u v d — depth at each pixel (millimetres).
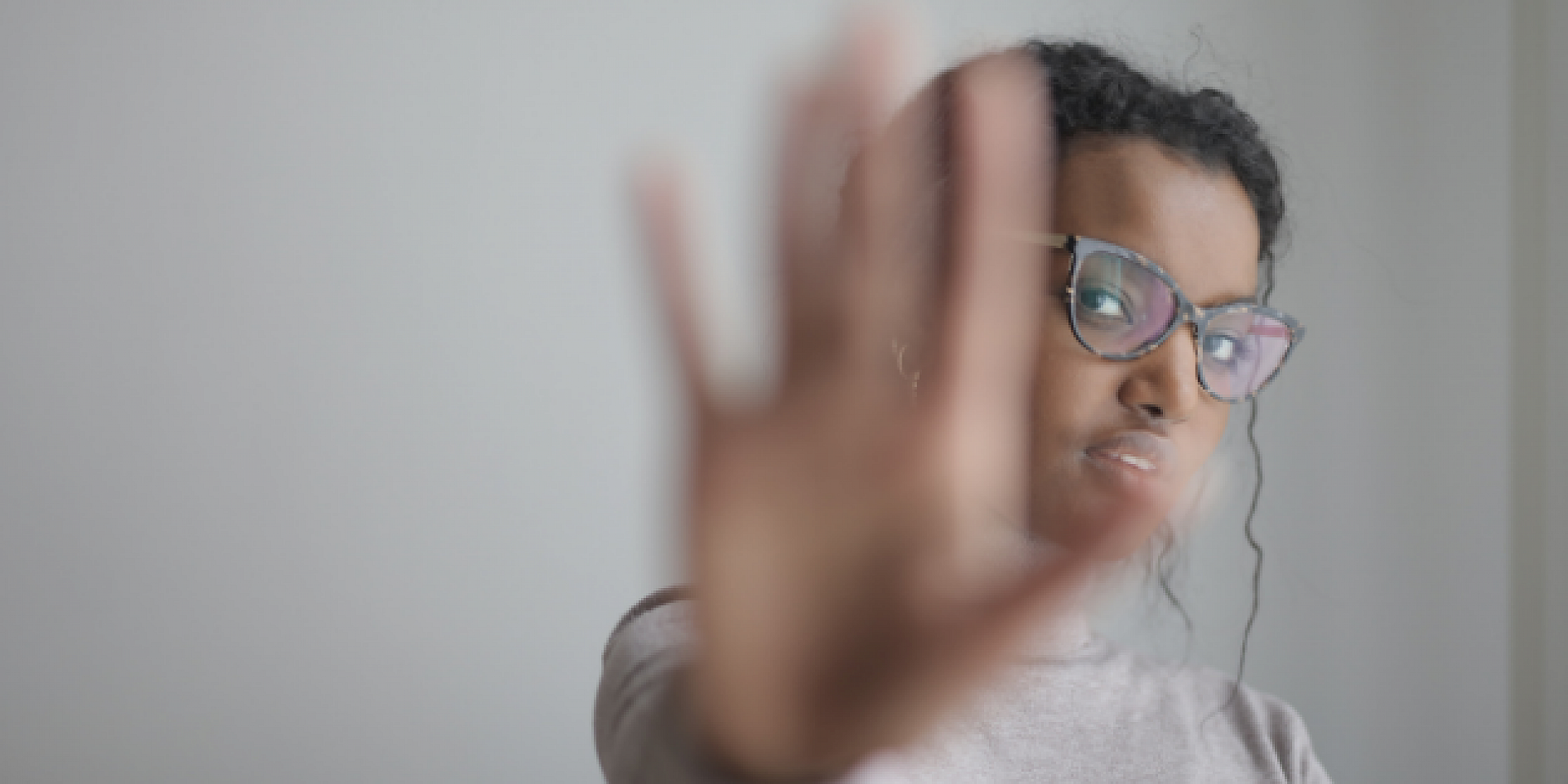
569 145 1713
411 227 1675
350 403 1656
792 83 183
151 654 1600
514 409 1694
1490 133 1731
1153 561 774
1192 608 1709
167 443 1614
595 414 1714
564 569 1699
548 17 1710
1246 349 572
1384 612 1809
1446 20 1787
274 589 1631
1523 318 1690
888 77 182
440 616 1667
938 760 566
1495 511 1718
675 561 177
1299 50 1832
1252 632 1751
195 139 1630
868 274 183
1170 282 540
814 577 179
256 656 1623
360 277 1663
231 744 1612
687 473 177
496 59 1698
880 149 185
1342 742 1799
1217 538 1733
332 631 1642
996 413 183
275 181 1647
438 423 1676
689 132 1723
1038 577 180
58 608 1581
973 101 187
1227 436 1738
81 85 1607
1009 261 184
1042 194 548
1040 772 607
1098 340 533
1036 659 652
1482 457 1735
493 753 1671
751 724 177
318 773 1631
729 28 1746
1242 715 728
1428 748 1770
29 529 1576
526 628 1687
